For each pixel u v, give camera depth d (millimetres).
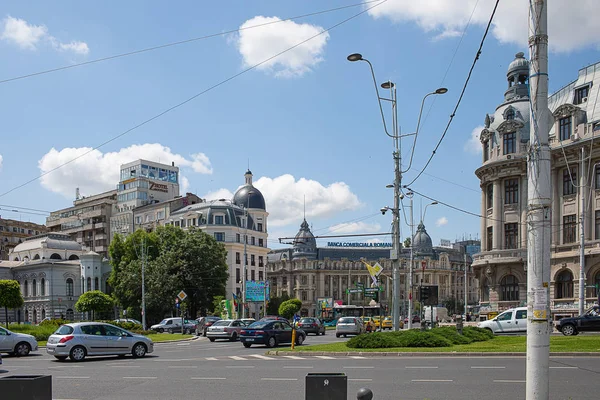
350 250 160125
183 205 109812
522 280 53219
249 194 110375
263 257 106812
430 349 24094
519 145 54969
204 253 76312
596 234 48031
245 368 19750
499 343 27016
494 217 55750
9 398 7793
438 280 153750
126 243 80188
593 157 48312
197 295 75125
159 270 72625
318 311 102000
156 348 33812
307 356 24344
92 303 70062
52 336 24781
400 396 13133
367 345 25312
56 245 101250
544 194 8766
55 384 16016
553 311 49531
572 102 53344
